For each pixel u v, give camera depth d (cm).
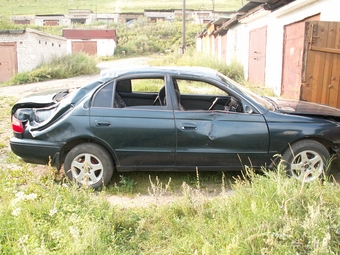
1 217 332
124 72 484
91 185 467
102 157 462
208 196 458
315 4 881
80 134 454
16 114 487
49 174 488
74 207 374
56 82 1644
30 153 469
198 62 1794
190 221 365
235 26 1769
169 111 462
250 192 390
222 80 489
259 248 301
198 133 456
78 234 300
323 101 743
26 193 426
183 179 505
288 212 343
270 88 1188
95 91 469
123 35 4428
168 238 346
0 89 1446
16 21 5597
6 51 1814
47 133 461
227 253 284
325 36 717
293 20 1012
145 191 476
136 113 459
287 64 1069
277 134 459
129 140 456
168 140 457
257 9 1234
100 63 2906
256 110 468
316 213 309
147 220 379
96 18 5653
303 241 297
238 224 338
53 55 2022
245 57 1568
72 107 465
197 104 574
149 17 5588
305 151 465
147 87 585
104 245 309
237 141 459
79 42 3575
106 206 391
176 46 4003
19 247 285
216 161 468
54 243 311
